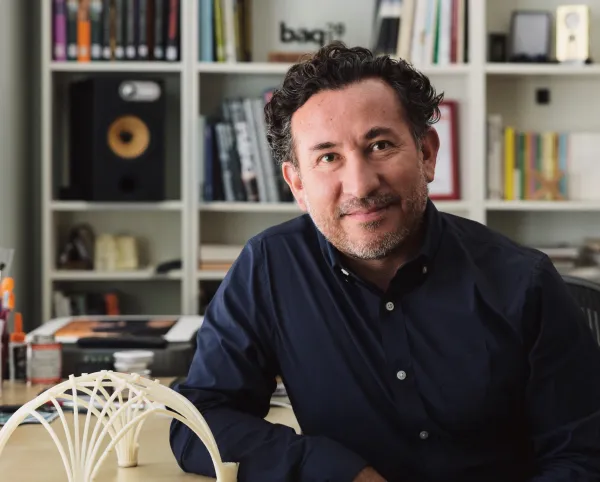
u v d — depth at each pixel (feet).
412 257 4.81
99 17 11.94
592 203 12.09
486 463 4.84
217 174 12.12
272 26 12.80
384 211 4.48
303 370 4.96
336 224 4.54
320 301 4.96
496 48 12.42
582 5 12.47
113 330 8.20
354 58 4.53
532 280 4.76
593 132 12.78
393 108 4.49
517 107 12.80
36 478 4.65
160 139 11.97
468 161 12.12
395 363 4.82
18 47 12.32
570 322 4.74
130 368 7.04
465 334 4.79
